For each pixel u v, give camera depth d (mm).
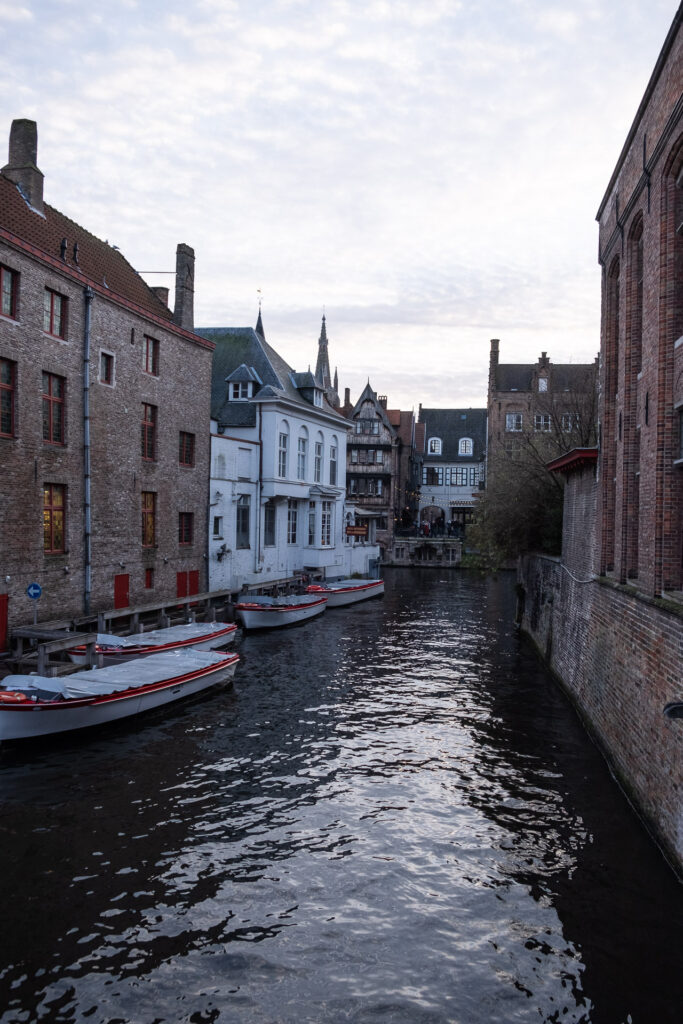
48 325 18375
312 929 7844
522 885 8672
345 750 13344
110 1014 6551
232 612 26859
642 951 7426
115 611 19969
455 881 8789
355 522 52938
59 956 7312
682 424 10109
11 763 12461
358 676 19219
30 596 15836
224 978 7051
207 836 9914
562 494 27547
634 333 12969
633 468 12781
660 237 10523
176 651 18188
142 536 22812
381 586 38281
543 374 60625
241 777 12016
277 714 15594
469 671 20016
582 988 6887
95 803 10906
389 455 59469
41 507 17906
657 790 9484
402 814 10633
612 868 9031
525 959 7316
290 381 35031
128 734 14117
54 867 9008
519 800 11109
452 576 50500
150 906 8219
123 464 21516
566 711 16016
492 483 30688
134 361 22000
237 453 28797
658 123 10789
